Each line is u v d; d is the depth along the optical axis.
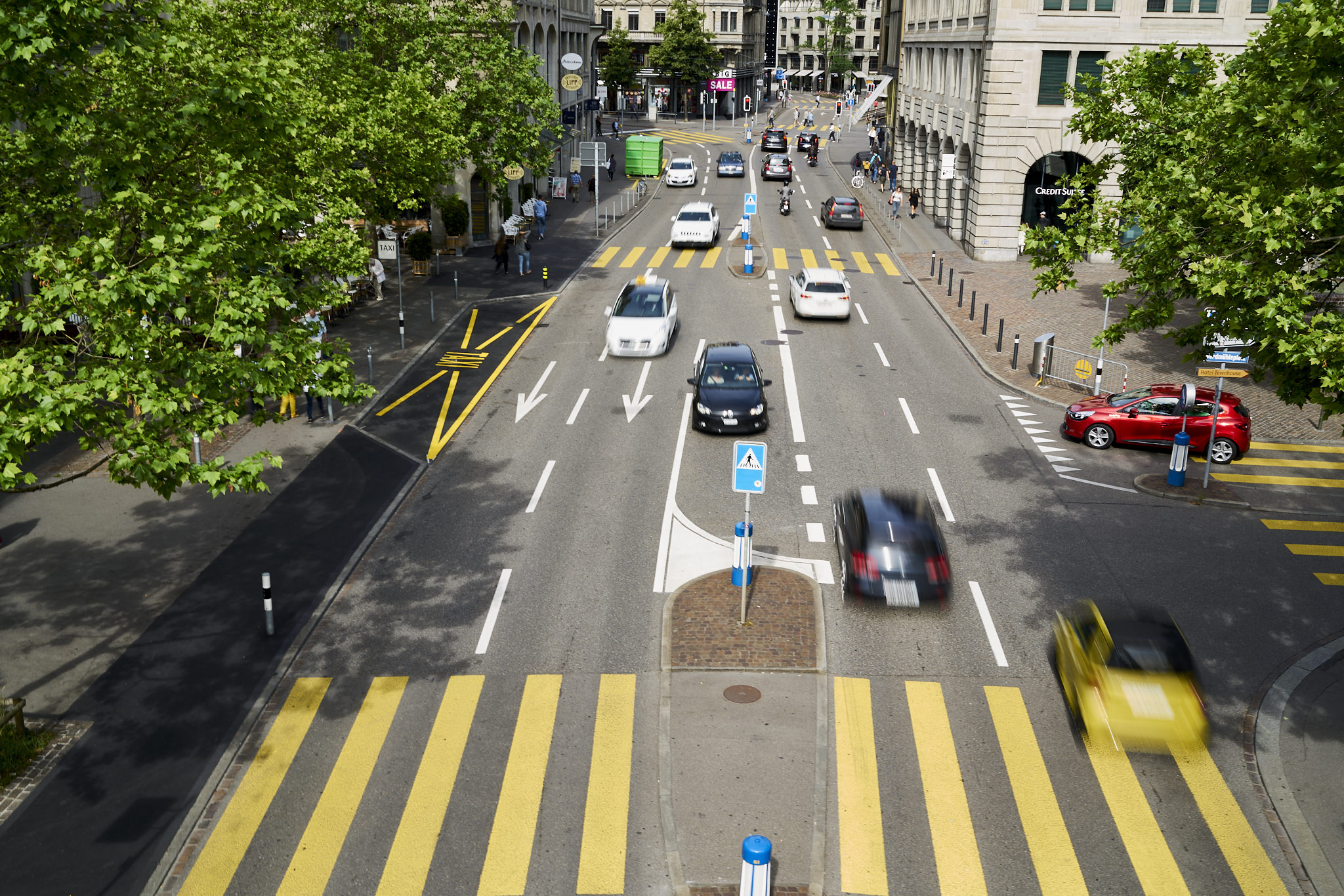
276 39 27.97
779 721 14.30
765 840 10.04
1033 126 45.12
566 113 66.75
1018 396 28.80
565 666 15.71
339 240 25.00
